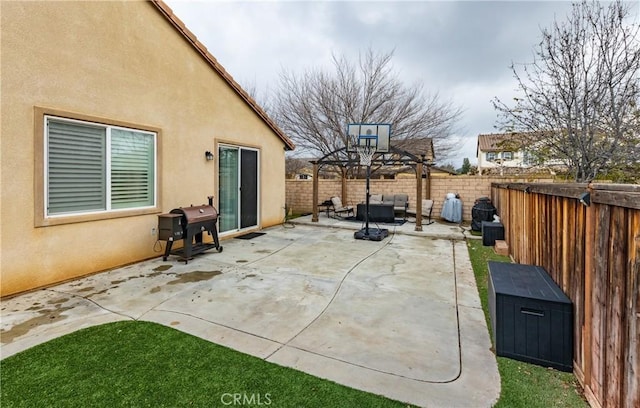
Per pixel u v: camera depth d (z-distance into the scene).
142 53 5.43
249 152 8.45
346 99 15.48
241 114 8.01
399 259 5.82
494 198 9.51
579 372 2.25
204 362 2.49
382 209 10.42
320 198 13.48
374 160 11.37
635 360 1.53
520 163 8.98
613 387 1.75
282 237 7.88
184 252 5.48
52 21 4.18
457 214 10.43
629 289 1.59
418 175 8.82
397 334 3.00
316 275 4.79
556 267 2.85
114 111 4.99
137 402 2.04
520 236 4.93
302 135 16.59
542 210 3.45
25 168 3.97
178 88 6.17
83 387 2.17
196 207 5.87
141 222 5.50
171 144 6.05
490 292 3.18
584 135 5.81
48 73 4.15
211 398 2.08
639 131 5.40
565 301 2.39
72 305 3.61
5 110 3.77
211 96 7.01
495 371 2.41
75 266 4.54
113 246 5.06
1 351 2.61
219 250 6.29
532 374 2.37
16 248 3.92
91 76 4.65
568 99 5.95
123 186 5.22
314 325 3.16
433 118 15.90
